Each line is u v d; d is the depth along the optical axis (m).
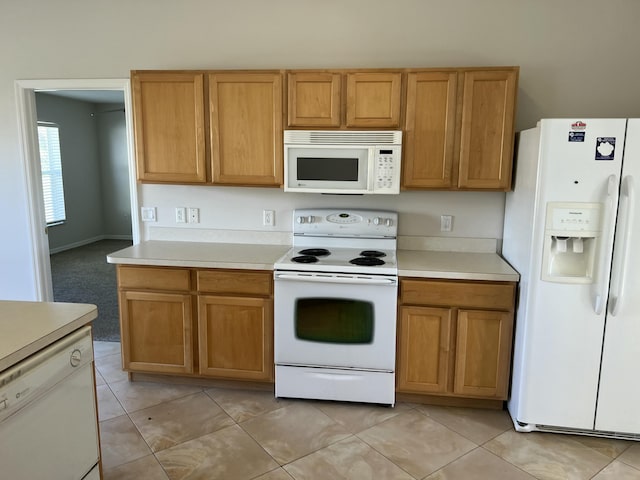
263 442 2.39
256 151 2.88
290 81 2.77
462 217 3.09
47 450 1.51
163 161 2.98
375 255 2.94
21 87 3.34
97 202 8.09
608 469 2.20
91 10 3.21
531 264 2.34
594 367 2.35
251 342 2.81
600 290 2.26
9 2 3.27
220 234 3.35
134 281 2.86
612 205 2.19
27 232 3.52
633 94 2.84
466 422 2.61
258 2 3.06
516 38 2.88
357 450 2.33
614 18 2.79
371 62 3.02
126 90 3.25
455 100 2.66
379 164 2.74
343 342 2.69
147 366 2.94
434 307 2.62
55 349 1.54
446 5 2.91
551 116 2.92
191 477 2.12
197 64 3.18
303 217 3.13
